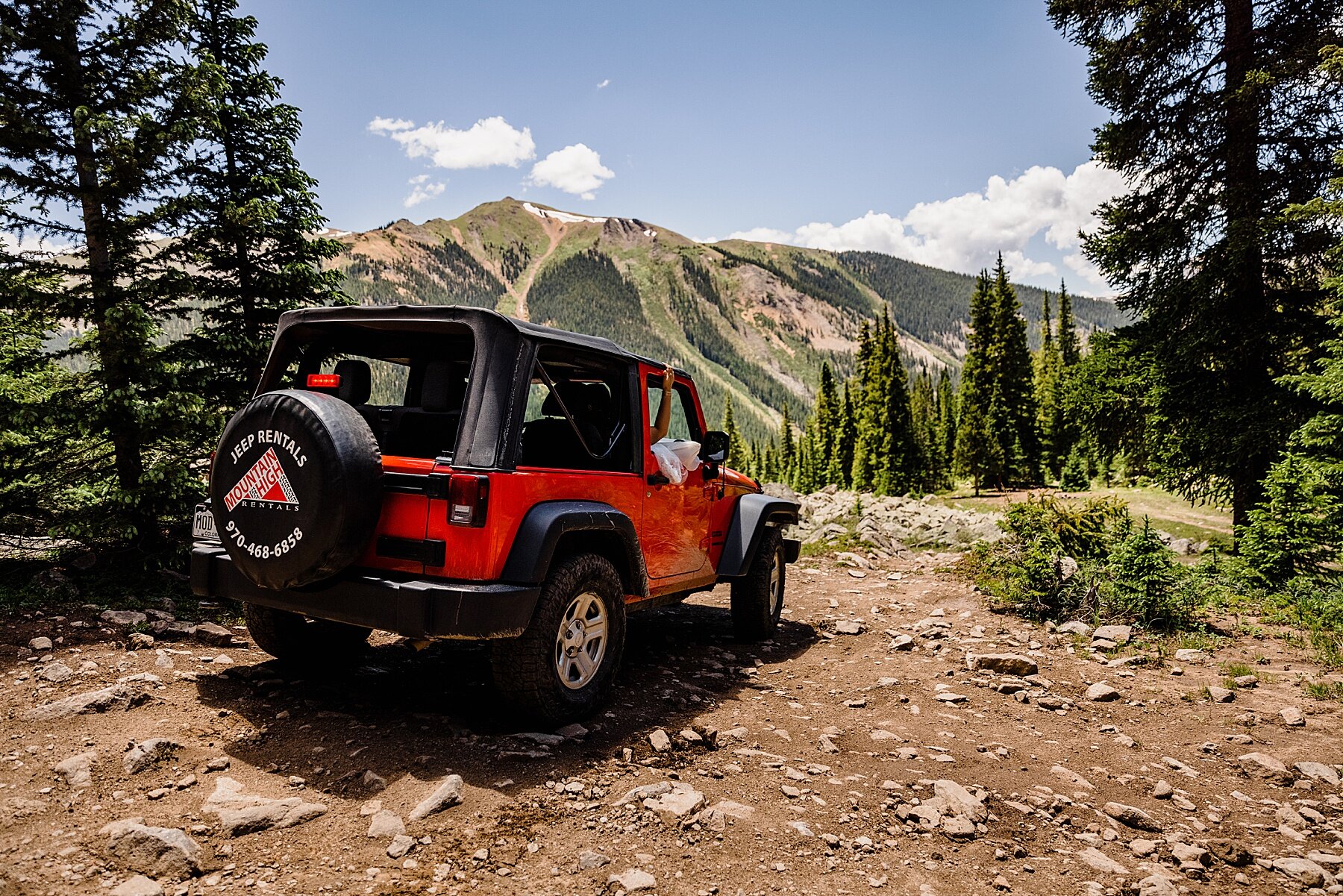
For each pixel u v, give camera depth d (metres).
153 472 6.75
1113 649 7.04
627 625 7.36
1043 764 4.37
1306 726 5.11
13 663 4.75
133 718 4.03
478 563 3.83
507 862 2.90
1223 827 3.68
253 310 8.25
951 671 6.28
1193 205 13.12
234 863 2.76
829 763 4.15
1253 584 10.11
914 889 2.90
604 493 4.81
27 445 6.91
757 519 6.76
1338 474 9.98
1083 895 2.95
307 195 8.45
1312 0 12.24
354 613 3.88
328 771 3.58
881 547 13.88
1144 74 13.38
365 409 4.76
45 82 6.88
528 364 4.22
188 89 7.15
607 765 3.87
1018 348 51.31
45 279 6.91
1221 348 12.89
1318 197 11.02
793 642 7.25
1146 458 14.80
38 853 2.71
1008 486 53.50
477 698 4.78
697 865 2.96
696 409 6.51
